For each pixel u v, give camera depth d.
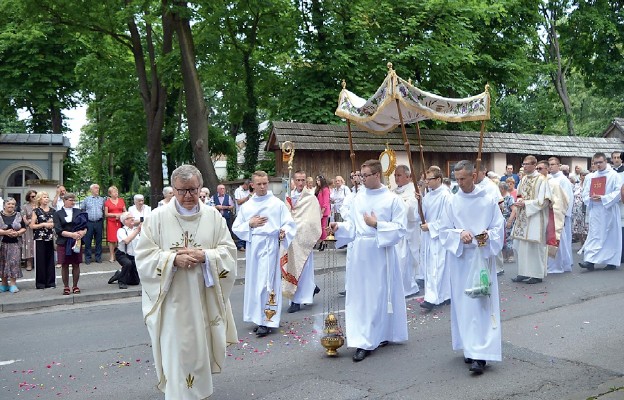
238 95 23.16
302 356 6.48
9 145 21.50
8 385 5.86
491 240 5.53
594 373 5.63
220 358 4.75
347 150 17.59
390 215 6.36
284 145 8.89
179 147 25.94
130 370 6.25
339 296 9.99
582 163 22.75
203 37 20.69
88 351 7.03
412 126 19.67
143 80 20.33
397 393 5.20
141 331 7.97
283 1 21.50
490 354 5.50
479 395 5.09
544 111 33.75
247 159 23.89
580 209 16.22
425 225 8.57
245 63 23.22
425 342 6.84
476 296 5.44
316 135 17.48
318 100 20.41
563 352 6.30
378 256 6.35
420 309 8.64
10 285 10.98
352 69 20.64
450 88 22.73
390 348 6.62
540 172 10.43
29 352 7.06
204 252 4.60
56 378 6.04
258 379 5.74
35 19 19.78
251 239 7.62
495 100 25.30
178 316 4.54
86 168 45.62
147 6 17.22
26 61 26.58
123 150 28.55
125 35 20.78
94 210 14.55
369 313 6.30
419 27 22.48
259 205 7.66
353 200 6.60
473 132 20.55
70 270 13.43
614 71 31.67
